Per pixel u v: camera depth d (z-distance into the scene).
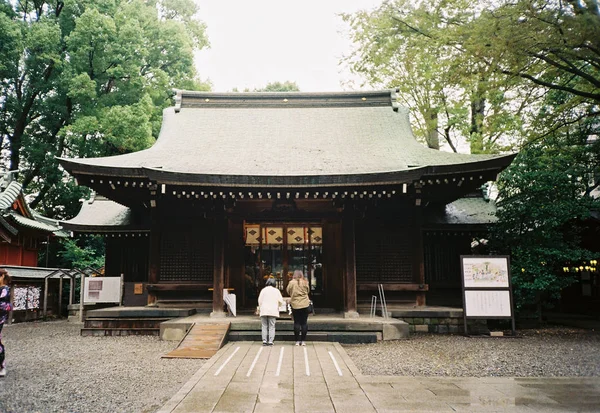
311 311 12.97
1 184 22.94
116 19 26.03
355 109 20.64
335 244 16.88
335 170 15.56
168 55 30.25
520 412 6.20
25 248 24.17
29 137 27.55
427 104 24.45
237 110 20.58
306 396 6.92
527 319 18.05
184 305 16.25
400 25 16.52
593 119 20.70
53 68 26.97
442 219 18.58
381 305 15.89
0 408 6.64
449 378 8.24
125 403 6.82
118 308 15.68
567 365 9.66
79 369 9.38
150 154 16.70
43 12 28.11
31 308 21.19
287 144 17.92
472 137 20.52
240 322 13.43
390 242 16.48
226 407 6.35
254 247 16.92
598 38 12.74
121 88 27.62
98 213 20.28
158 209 16.27
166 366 9.63
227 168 15.68
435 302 17.94
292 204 15.88
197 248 16.28
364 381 7.94
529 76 15.13
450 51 15.56
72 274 21.92
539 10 13.01
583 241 22.03
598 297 21.75
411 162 16.11
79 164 14.04
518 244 16.77
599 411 6.24
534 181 16.30
